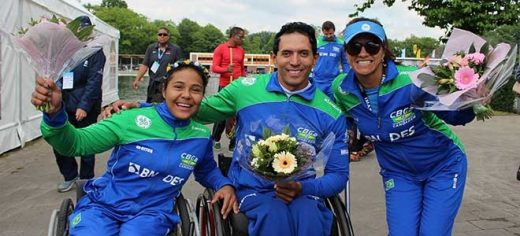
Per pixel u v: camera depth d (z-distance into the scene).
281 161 2.43
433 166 2.81
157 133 2.70
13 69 7.16
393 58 2.78
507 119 13.81
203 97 2.83
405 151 2.80
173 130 2.73
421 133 2.76
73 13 9.10
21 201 4.80
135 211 2.63
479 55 2.49
